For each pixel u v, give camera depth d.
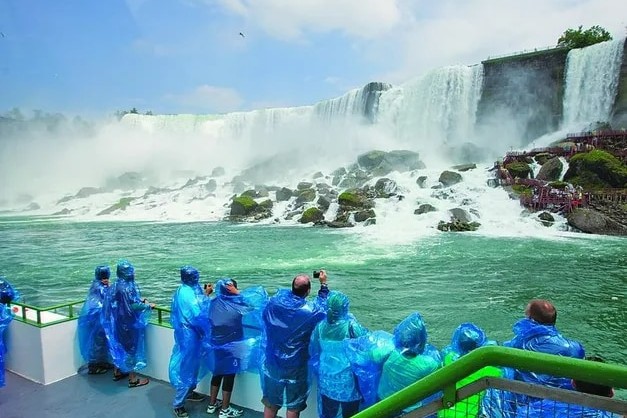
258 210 35.31
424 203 30.02
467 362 1.93
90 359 4.95
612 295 13.12
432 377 2.02
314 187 38.12
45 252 22.27
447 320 11.34
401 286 14.48
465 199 29.38
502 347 1.88
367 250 20.66
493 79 40.50
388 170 37.78
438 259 18.34
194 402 4.32
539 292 13.49
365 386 3.23
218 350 3.95
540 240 22.27
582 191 26.67
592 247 20.27
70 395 4.54
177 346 4.20
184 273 4.35
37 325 4.74
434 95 43.41
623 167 27.20
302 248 21.58
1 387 4.68
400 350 3.02
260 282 15.65
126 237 26.78
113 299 4.68
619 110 33.56
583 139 31.97
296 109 56.03
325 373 3.30
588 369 1.70
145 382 4.73
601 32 46.84
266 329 3.60
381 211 29.88
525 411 2.42
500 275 15.56
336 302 3.30
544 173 29.84
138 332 4.71
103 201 48.94
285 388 3.54
